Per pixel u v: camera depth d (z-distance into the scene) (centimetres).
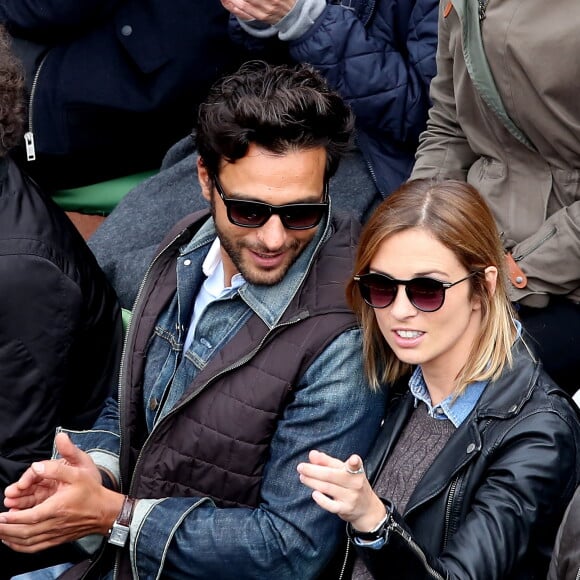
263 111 829
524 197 1093
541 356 1060
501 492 790
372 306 834
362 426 895
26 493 878
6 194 1054
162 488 929
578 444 818
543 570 825
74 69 1450
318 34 1244
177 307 987
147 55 1421
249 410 895
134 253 1348
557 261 1048
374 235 822
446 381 852
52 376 1051
